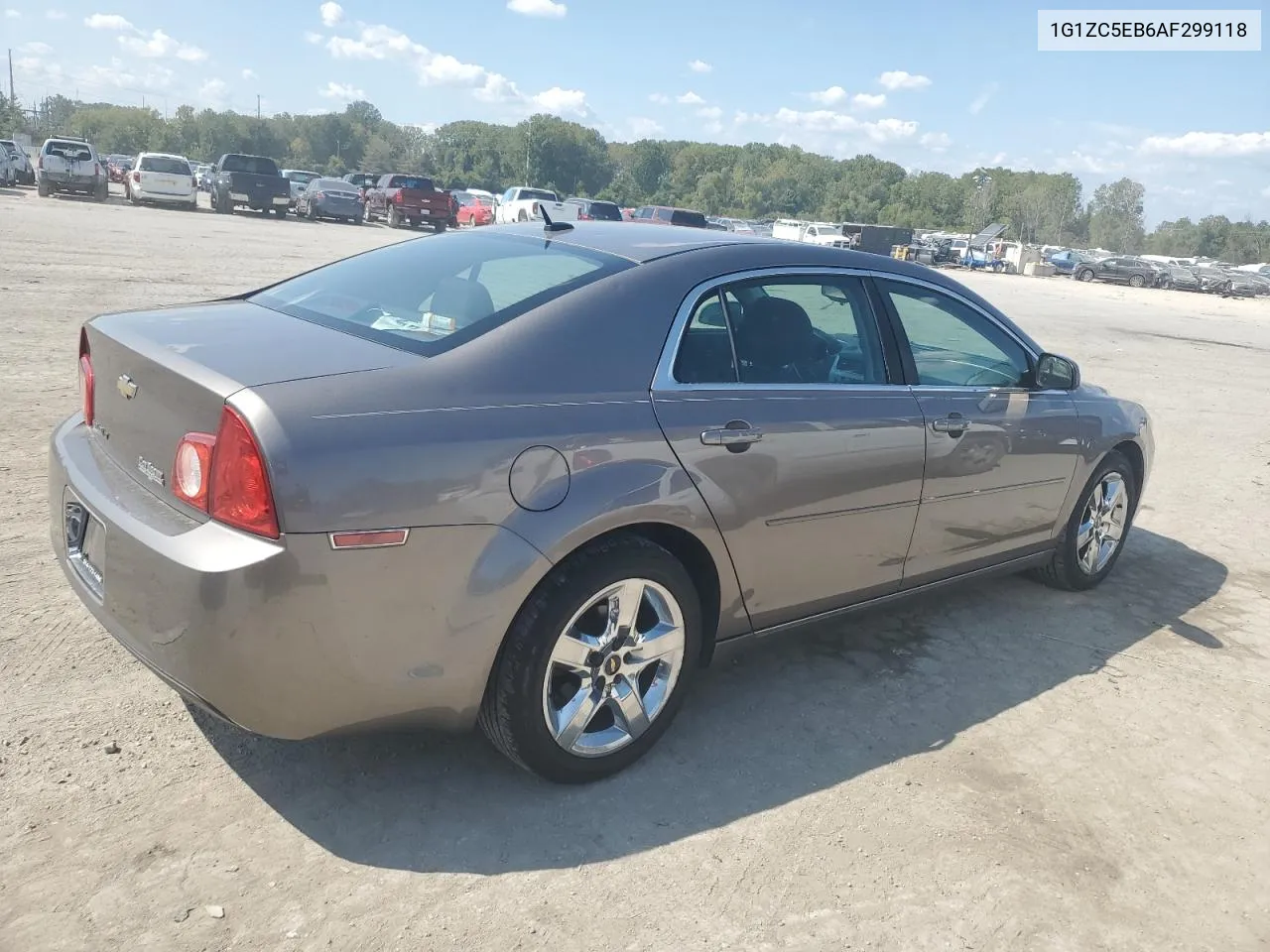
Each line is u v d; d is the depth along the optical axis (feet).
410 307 10.11
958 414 12.84
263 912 7.84
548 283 10.14
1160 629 15.39
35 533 14.71
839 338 11.91
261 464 7.63
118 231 68.90
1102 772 11.08
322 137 546.26
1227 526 21.72
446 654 8.52
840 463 11.27
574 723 9.53
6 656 11.20
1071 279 186.39
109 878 8.04
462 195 167.94
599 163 572.51
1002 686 12.95
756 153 635.66
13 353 26.23
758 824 9.54
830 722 11.62
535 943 7.77
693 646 10.42
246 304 11.23
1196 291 178.70
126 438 9.16
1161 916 8.79
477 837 8.97
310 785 9.50
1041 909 8.72
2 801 8.79
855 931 8.23
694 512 9.89
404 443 8.11
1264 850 9.91
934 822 9.82
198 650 7.75
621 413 9.46
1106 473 15.97
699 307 10.53
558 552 8.85
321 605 7.82
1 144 122.72
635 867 8.78
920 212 515.50
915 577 13.08
